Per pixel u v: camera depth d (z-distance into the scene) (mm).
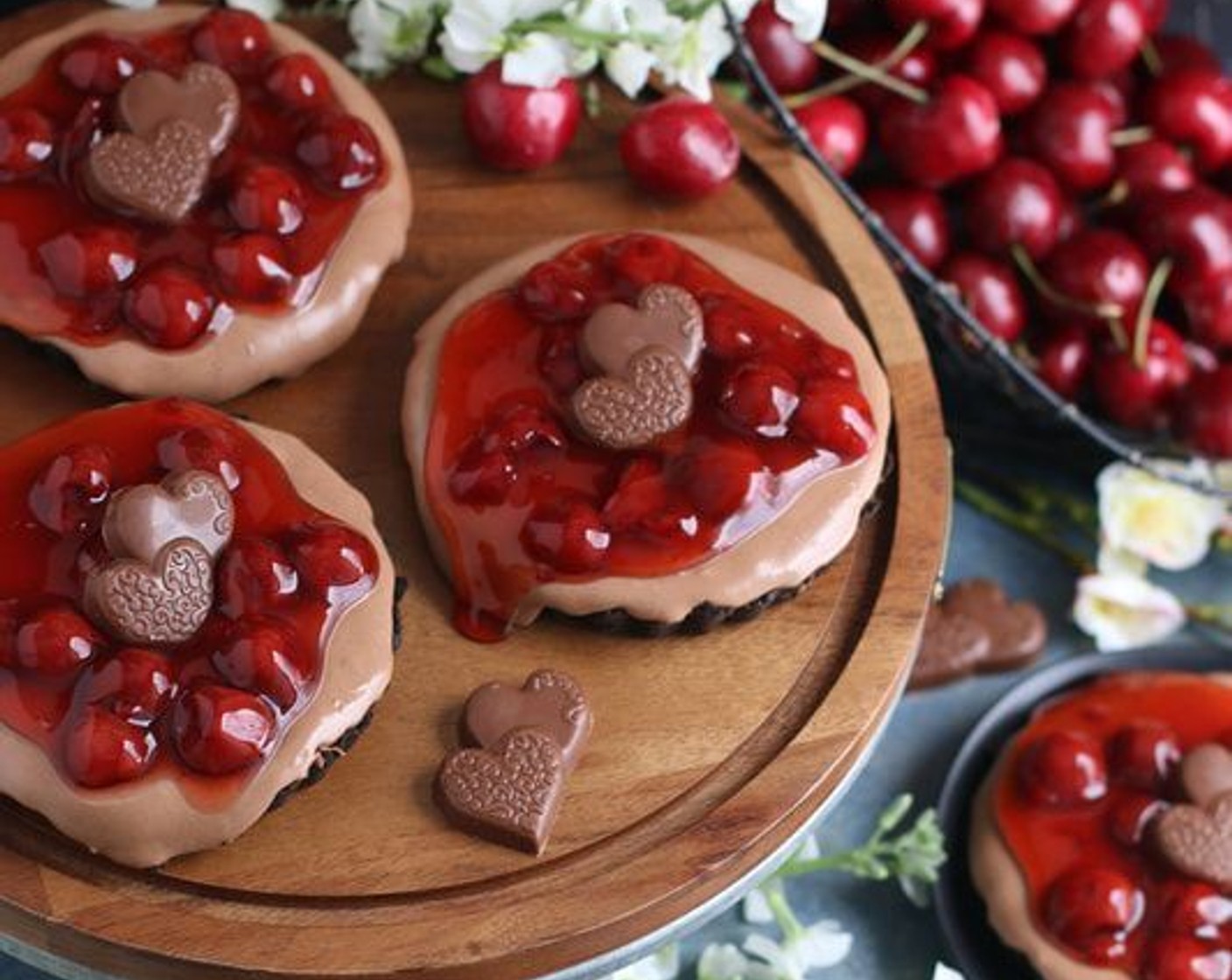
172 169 676
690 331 673
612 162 737
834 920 766
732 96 758
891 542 687
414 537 680
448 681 665
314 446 689
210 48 701
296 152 694
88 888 635
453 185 729
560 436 667
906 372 708
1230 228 806
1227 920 736
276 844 644
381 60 738
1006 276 809
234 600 639
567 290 681
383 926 637
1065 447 821
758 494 665
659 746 661
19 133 680
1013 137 822
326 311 684
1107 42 810
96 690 628
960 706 799
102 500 647
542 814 645
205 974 634
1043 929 735
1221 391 802
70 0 737
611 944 648
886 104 797
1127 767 751
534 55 712
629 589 659
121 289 674
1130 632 806
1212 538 823
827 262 726
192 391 676
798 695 670
